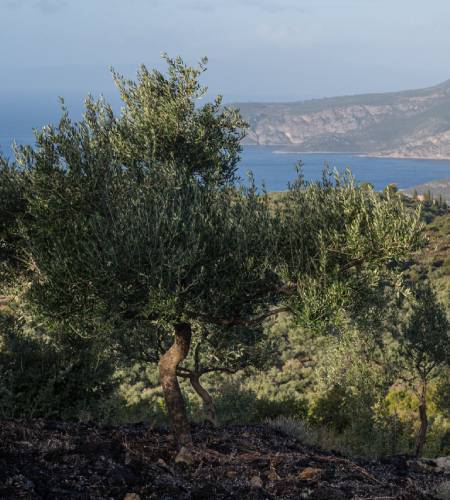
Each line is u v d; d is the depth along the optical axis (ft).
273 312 31.68
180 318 29.40
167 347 53.98
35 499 21.88
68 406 50.70
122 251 27.20
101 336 31.58
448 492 31.53
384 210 29.89
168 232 27.84
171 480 27.07
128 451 29.32
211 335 52.01
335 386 76.28
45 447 27.73
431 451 81.35
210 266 29.19
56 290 27.45
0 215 32.60
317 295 29.19
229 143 41.06
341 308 29.60
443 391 84.69
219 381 80.79
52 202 30.12
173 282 28.02
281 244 31.86
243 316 31.86
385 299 48.73
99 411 52.44
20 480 23.13
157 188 31.55
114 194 30.89
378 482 31.53
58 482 24.04
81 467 26.04
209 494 25.94
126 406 61.11
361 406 73.41
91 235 28.66
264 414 70.08
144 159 35.22
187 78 40.01
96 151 31.76
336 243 30.63
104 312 28.09
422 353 74.23
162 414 58.75
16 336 50.52
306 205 32.45
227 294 29.66
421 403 76.13
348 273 31.68
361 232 30.94
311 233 31.37
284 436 42.16
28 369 49.29
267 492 27.32
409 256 29.76
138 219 28.04
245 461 31.63
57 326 29.96
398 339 76.13
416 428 87.61
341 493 27.61
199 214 29.86
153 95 40.04
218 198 32.53
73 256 27.66
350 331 63.05
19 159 32.30
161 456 30.19
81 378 51.03
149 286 27.22
